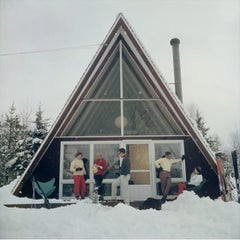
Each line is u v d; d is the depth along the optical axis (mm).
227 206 8406
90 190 11648
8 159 29109
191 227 7355
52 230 7129
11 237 6777
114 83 12531
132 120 12336
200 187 11203
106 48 12320
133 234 6902
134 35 12391
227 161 26203
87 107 12281
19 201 10922
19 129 31500
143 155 12203
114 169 11867
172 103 12172
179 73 16047
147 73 12531
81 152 12055
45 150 11836
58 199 11469
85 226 7305
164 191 11000
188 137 12250
